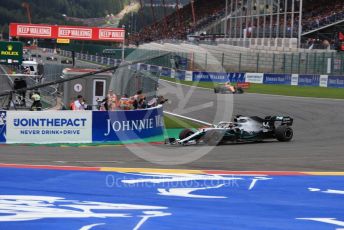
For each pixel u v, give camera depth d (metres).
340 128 61.34
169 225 18.27
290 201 22.61
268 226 18.41
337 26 162.00
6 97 71.81
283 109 80.62
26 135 51.00
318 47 147.62
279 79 132.62
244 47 157.50
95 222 18.47
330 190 25.20
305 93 108.88
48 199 22.19
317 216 20.00
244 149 44.38
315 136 55.09
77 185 25.50
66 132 51.69
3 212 19.77
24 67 119.12
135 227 17.92
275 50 150.88
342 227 18.42
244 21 179.50
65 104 76.75
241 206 21.45
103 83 77.00
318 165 34.62
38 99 67.94
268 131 49.81
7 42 102.00
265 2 159.62
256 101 92.50
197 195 23.50
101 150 44.56
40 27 160.75
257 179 28.09
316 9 173.62
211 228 18.00
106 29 161.88
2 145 49.25
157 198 22.73
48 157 38.59
